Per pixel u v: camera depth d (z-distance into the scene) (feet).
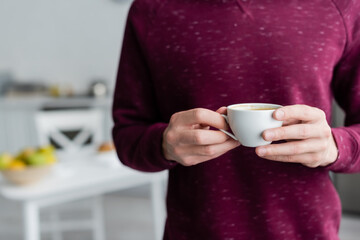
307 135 2.16
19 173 5.30
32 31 16.08
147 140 2.72
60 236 9.75
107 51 15.29
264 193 2.80
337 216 2.97
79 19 15.43
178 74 2.94
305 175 2.81
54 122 8.82
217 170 2.85
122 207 12.54
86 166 6.47
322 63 2.83
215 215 2.87
